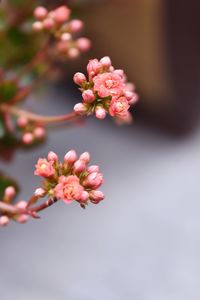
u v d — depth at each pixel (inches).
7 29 30.7
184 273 49.0
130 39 51.8
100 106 22.0
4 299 43.5
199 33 53.8
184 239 51.2
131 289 47.2
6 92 28.0
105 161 54.7
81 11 32.1
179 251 50.3
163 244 50.6
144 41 52.0
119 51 52.6
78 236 48.8
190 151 58.6
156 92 55.4
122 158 55.6
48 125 30.0
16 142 28.9
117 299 46.3
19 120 27.7
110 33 50.8
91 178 22.1
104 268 47.6
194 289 48.2
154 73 53.9
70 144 53.5
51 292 45.0
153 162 56.6
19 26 30.8
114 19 49.4
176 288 48.0
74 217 49.8
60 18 27.0
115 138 56.9
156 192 54.1
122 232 50.2
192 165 57.2
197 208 53.6
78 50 28.7
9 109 27.9
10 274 44.9
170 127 58.7
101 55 52.8
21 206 23.9
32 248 46.8
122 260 48.5
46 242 47.4
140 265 48.7
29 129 28.1
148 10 49.9
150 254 49.6
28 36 31.0
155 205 53.1
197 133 60.1
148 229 51.2
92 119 56.8
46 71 30.7
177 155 57.8
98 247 48.8
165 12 50.4
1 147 29.2
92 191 22.1
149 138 58.4
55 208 49.5
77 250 47.9
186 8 51.3
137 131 58.4
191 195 54.6
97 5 32.6
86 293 45.8
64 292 45.4
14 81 28.0
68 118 26.2
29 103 53.0
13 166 47.4
